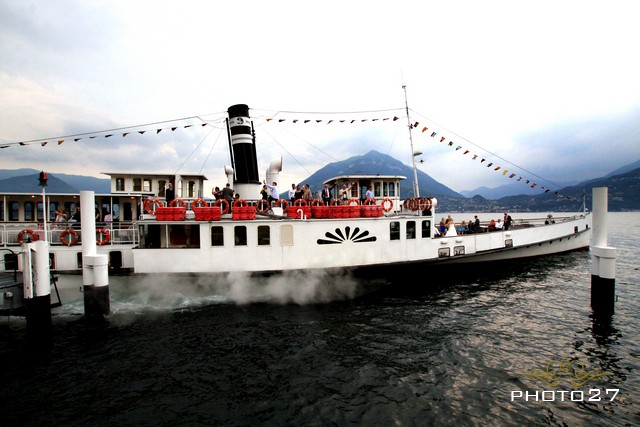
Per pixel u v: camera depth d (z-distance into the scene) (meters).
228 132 20.17
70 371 10.21
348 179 23.12
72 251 15.84
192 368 10.41
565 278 22.05
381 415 8.23
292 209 16.67
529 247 26.22
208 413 8.32
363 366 10.54
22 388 9.32
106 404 8.64
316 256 16.44
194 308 15.51
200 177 23.09
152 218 16.27
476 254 20.55
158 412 8.34
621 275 24.00
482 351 11.59
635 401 8.87
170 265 15.34
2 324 13.80
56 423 7.94
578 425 7.95
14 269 14.76
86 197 14.01
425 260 18.56
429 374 10.09
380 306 16.20
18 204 19.56
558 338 12.67
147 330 13.16
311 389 9.31
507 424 7.96
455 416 8.22
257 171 19.28
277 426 7.88
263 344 12.04
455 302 16.94
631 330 13.45
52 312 14.84
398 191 23.98
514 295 18.23
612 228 77.38
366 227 17.20
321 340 12.38
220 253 15.52
